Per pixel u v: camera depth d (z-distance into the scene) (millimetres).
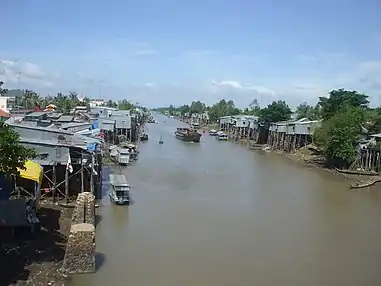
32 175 32219
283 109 110375
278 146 100062
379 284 26906
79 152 39719
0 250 26891
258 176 62875
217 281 26281
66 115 88000
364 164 68750
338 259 30719
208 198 47031
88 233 25938
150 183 53719
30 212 30562
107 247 30797
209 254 30453
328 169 70562
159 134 135250
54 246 28578
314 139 77562
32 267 25266
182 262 28781
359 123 71375
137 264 28000
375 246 33625
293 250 32062
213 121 196750
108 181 52906
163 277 26328
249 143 114812
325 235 35781
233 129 140375
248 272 27812
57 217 34594
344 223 39438
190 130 121500
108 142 88062
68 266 25625
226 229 36219
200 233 34844
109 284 24875
